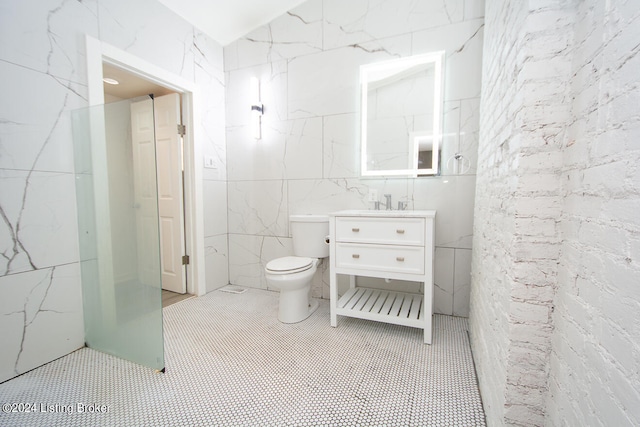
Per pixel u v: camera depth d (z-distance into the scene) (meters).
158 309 1.37
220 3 2.13
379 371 1.39
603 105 0.58
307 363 1.46
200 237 2.44
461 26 1.85
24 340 1.38
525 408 0.83
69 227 1.54
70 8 1.53
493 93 1.27
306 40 2.28
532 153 0.78
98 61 1.65
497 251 1.05
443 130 1.94
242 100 2.56
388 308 1.84
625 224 0.50
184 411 1.14
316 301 2.32
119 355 1.53
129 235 1.42
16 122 1.34
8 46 1.31
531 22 0.76
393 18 2.01
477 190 1.71
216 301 2.33
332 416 1.11
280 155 2.45
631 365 0.47
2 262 1.31
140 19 1.89
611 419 0.52
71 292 1.56
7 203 1.32
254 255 2.63
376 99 2.10
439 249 2.00
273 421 1.09
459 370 1.40
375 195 2.14
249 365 1.45
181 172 2.40
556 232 0.77
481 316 1.33
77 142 1.54
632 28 0.49
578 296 0.66
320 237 2.13
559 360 0.74
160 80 2.06
